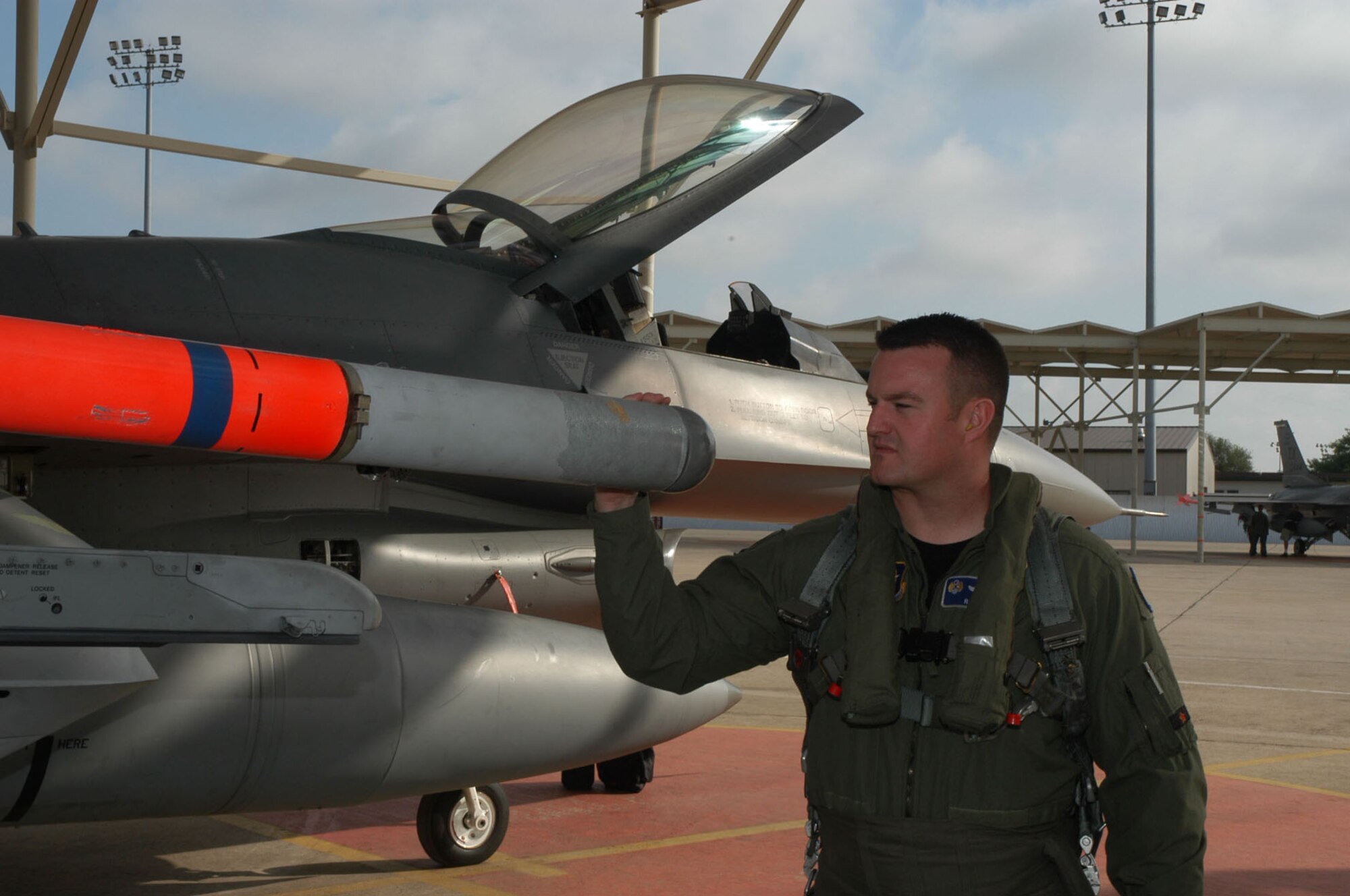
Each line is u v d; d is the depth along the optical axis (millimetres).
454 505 4781
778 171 5246
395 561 4430
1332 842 4770
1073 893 1740
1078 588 1745
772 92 5418
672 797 5469
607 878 4180
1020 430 33750
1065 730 1716
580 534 4980
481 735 3758
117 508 4047
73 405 1720
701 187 5152
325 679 3467
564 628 4129
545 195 5016
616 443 2203
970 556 1803
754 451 5266
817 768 1824
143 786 3219
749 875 4238
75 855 4422
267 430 1902
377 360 4285
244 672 3344
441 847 4254
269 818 5062
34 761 3059
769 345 5980
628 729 4160
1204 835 1728
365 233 4691
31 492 3738
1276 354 29578
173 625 2266
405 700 3598
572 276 4824
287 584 2396
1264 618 14547
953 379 1818
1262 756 6547
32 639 2117
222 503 4195
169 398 1798
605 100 5477
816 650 1846
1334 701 8406
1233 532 41719
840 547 1881
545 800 5406
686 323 19719
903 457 1812
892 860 1726
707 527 42844
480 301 4637
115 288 3912
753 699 8445
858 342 25734
